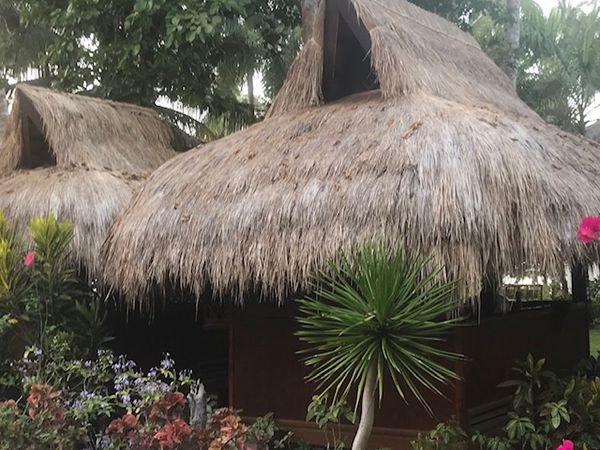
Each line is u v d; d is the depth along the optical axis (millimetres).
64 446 4262
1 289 5586
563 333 6785
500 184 4238
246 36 11172
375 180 4469
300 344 5531
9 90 12836
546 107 13812
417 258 3939
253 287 4742
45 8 9672
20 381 5672
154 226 5250
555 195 4289
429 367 3510
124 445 4082
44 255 5656
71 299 6082
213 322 6305
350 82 6648
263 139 5691
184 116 10586
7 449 4180
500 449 4578
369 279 3430
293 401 5527
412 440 4992
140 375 5141
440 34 7215
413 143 4641
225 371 8656
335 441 5133
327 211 4457
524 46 14945
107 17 9406
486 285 4461
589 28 14438
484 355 5277
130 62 9258
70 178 6609
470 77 6695
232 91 12945
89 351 6012
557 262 3996
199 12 8703
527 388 4734
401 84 5551
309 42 6289
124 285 5258
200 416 4465
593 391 4703
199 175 5555
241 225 4773
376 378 3695
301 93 6223
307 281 4328
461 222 4023
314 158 4992
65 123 7184
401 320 3426
